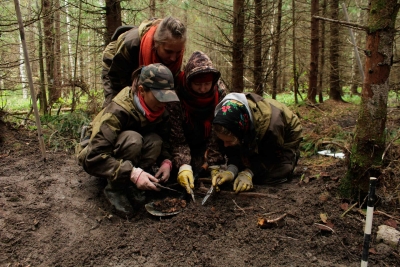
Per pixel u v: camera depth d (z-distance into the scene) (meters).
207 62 2.52
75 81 5.77
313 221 2.21
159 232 2.18
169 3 9.02
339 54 10.88
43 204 2.43
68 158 3.48
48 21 6.31
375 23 2.07
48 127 4.33
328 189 2.55
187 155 2.78
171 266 1.89
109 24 5.11
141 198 2.48
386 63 2.11
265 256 1.95
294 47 8.98
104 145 2.27
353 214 2.28
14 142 3.82
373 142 2.25
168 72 2.25
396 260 1.89
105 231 2.21
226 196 2.59
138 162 2.47
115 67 2.90
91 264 1.91
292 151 2.92
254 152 2.63
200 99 2.66
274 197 2.54
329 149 3.87
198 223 2.21
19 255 1.95
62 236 2.13
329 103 10.39
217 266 1.88
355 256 1.94
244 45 5.01
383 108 2.21
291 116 2.86
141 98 2.35
